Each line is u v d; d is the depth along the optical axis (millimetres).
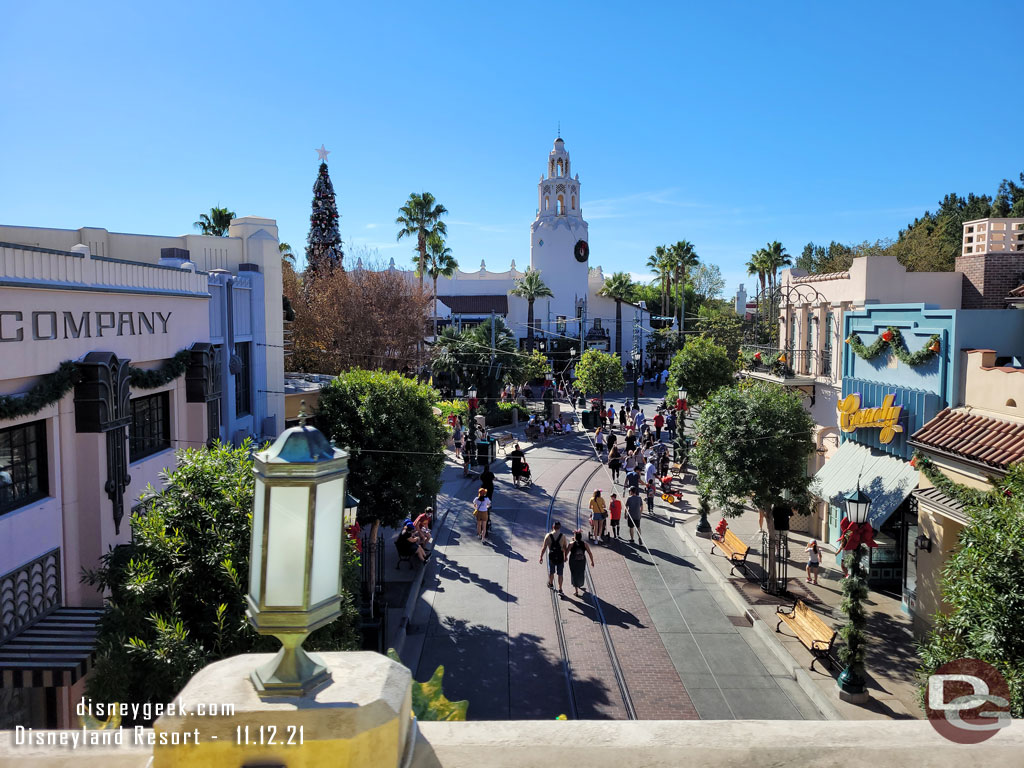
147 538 6910
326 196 43469
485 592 15453
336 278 36812
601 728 1922
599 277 79438
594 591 15578
